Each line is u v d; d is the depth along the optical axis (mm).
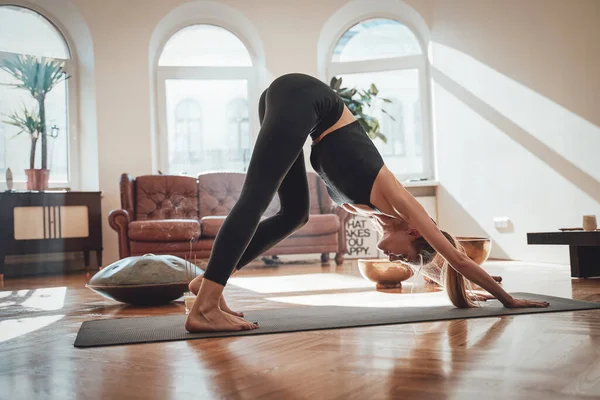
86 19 6590
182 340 1953
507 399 1141
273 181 2068
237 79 7215
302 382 1332
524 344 1667
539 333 1829
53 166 6691
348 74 7246
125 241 5520
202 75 7125
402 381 1305
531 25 5684
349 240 6742
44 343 2051
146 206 6188
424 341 1776
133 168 6637
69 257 6520
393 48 7180
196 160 7152
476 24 6168
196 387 1328
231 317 2111
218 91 7207
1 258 5539
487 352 1580
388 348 1688
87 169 6762
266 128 2115
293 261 6691
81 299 3639
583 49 5273
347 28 7250
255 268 5848
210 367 1530
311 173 6531
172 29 7090
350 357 1584
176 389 1318
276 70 6898
